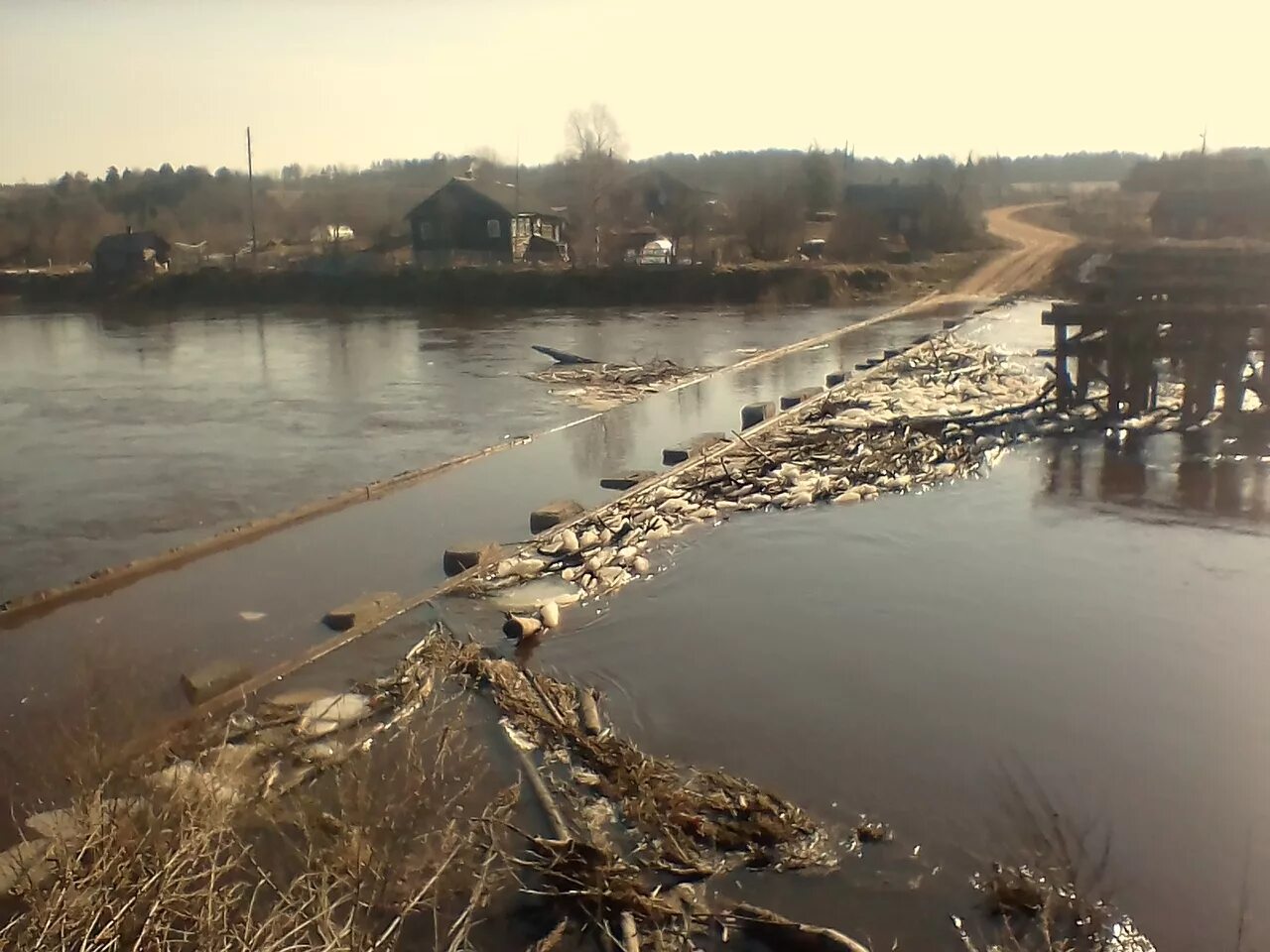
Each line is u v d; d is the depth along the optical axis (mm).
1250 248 17188
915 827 6527
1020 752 7414
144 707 8227
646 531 12312
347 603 10211
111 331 38719
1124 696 8234
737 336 33969
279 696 8273
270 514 14102
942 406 19094
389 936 5266
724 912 5762
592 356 29641
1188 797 6840
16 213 69750
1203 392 16438
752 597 10383
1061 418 17250
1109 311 16844
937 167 85250
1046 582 10672
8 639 9750
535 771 7121
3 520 13969
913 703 8148
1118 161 150750
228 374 27406
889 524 12617
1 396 24219
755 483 14211
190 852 4934
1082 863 6172
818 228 60594
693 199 61594
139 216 74000
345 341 34406
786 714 7984
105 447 18438
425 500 14359
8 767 7207
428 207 53906
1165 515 12797
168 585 11172
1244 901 5828
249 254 56656
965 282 48031
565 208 67562
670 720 7922
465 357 29875
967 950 5484
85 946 4145
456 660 8789
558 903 5789
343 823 5934
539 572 11086
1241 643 9180
